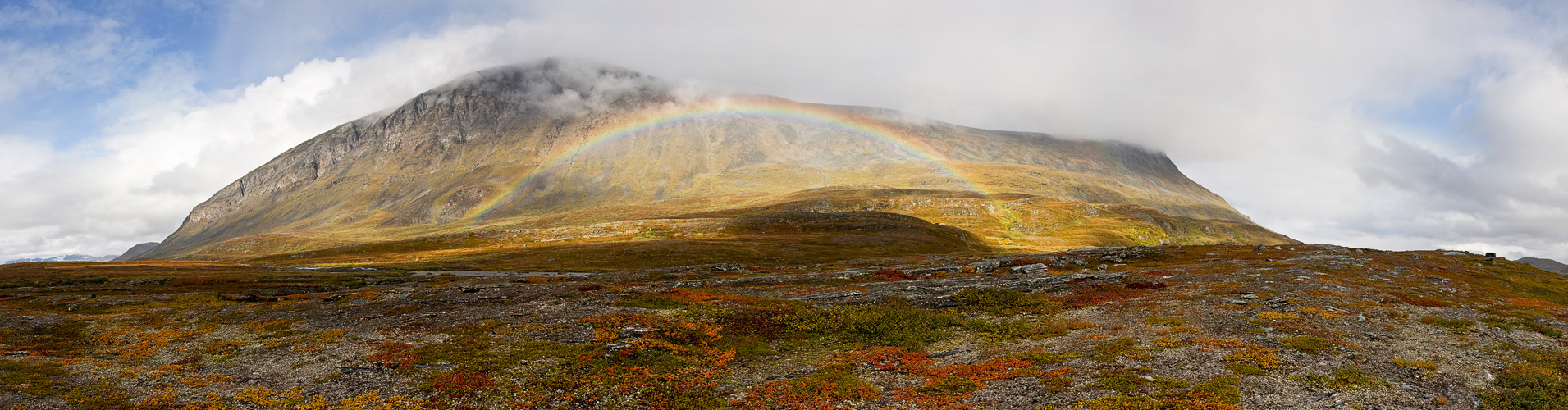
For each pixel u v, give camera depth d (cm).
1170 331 3822
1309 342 3400
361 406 2741
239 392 2995
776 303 5306
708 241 17738
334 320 5025
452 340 4025
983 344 3844
